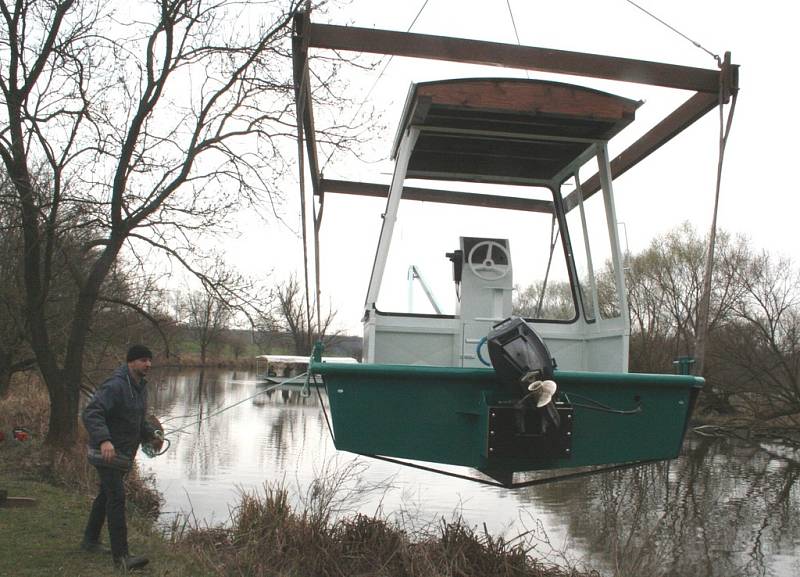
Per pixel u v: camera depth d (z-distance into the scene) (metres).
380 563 7.71
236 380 50.03
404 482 14.05
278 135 13.41
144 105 13.21
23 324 16.20
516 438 5.30
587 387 5.59
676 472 19.22
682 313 30.02
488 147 7.28
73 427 13.81
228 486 13.17
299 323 15.02
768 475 19.09
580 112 6.35
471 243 7.29
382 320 7.17
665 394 5.75
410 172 7.76
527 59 6.57
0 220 14.15
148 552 7.07
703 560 10.79
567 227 7.75
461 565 7.78
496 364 5.16
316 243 6.95
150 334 20.03
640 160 7.93
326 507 8.59
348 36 6.36
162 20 12.88
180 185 13.55
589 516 12.51
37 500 8.87
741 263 29.67
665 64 6.63
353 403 5.42
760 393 28.64
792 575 10.16
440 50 6.44
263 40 12.85
